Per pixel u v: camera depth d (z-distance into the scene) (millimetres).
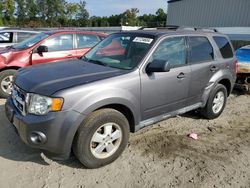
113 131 3762
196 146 4480
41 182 3396
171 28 5172
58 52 7098
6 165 3699
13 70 6496
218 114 5691
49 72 3811
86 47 7551
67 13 73062
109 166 3795
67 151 3379
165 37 4355
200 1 26703
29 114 3332
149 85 4020
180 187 3438
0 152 4008
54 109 3219
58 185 3359
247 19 22281
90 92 3404
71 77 3598
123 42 4484
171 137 4754
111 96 3555
